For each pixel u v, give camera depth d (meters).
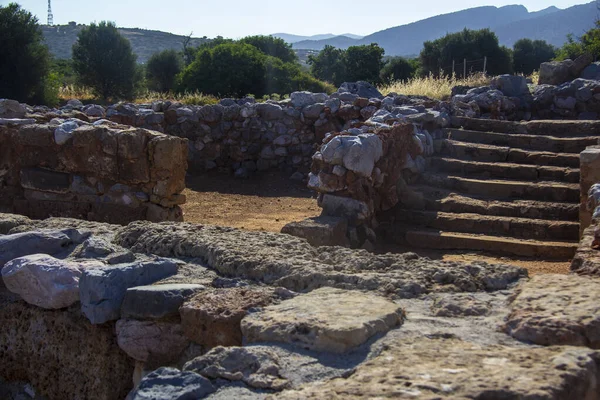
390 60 39.84
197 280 3.58
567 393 1.99
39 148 7.76
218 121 12.67
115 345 3.46
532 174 8.68
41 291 3.66
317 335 2.56
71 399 3.63
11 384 3.94
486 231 7.55
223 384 2.40
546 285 3.00
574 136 9.88
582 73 13.26
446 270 3.46
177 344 3.24
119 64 29.52
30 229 4.56
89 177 7.61
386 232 7.72
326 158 7.34
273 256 3.72
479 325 2.74
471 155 9.48
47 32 104.00
